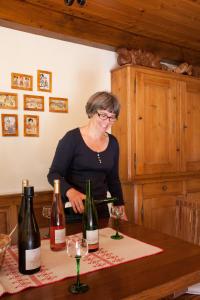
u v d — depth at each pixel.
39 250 0.97
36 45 2.53
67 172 1.71
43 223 2.43
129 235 1.36
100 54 2.90
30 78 2.50
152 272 0.96
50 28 2.42
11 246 1.24
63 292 0.83
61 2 2.22
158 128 2.85
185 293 1.33
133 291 0.84
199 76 3.30
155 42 3.04
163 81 2.88
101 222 1.60
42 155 2.57
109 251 1.15
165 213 2.86
